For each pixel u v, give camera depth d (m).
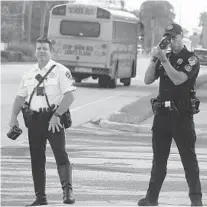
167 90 19.89
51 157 33.38
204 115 54.34
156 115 20.14
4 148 36.25
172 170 29.84
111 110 57.19
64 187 21.17
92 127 47.44
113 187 25.84
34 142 21.16
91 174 28.64
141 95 73.44
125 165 31.20
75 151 35.91
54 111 20.95
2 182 26.42
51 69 20.97
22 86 21.28
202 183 26.81
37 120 20.95
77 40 80.94
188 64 19.70
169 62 19.81
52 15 81.62
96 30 80.31
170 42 19.47
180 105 19.80
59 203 22.17
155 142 20.27
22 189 25.16
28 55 183.00
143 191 25.12
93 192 24.75
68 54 81.38
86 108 58.50
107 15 79.88
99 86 84.19
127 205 21.61
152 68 19.97
